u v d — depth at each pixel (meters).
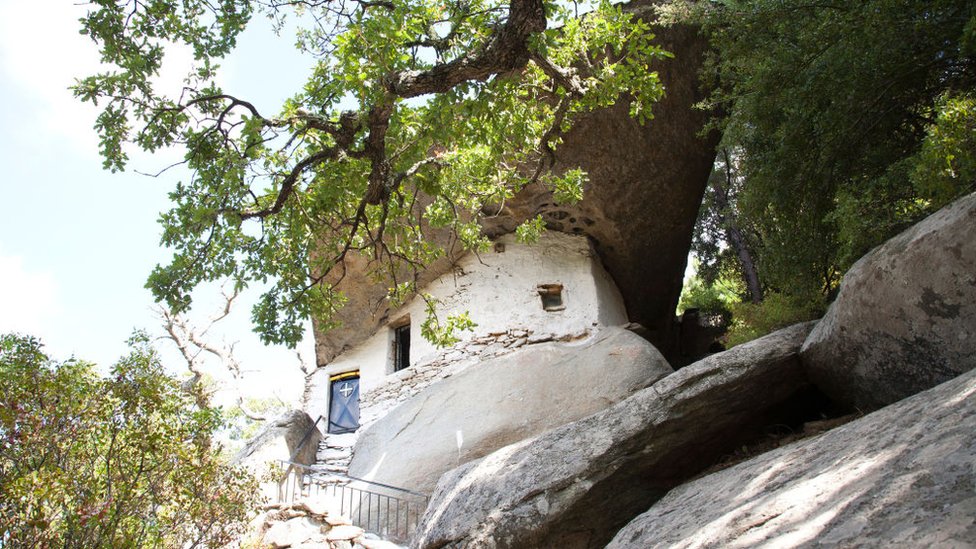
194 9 6.89
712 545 3.24
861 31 6.44
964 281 4.25
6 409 4.45
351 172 7.05
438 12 7.10
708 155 11.52
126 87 6.50
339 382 11.87
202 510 5.43
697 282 17.48
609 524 5.38
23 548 4.21
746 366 5.71
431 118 6.49
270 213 6.96
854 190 6.64
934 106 5.80
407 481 8.86
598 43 7.26
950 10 5.83
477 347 10.70
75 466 4.75
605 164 10.62
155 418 5.23
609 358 9.62
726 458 5.89
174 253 6.93
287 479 9.06
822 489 3.15
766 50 7.62
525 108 7.62
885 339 4.95
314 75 7.27
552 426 8.95
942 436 2.89
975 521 2.14
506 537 5.30
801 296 8.36
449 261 11.66
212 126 6.92
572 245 11.55
